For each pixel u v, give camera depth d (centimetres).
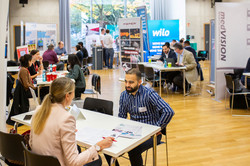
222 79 676
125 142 230
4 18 301
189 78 741
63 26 1445
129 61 932
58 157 196
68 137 194
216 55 657
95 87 565
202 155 379
